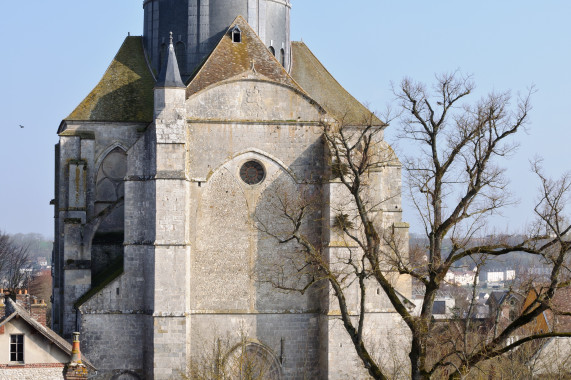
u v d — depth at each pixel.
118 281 97.12
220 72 99.00
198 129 97.69
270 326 97.69
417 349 67.75
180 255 94.75
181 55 112.19
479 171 71.25
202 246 97.44
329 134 97.00
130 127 107.94
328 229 96.44
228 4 111.31
